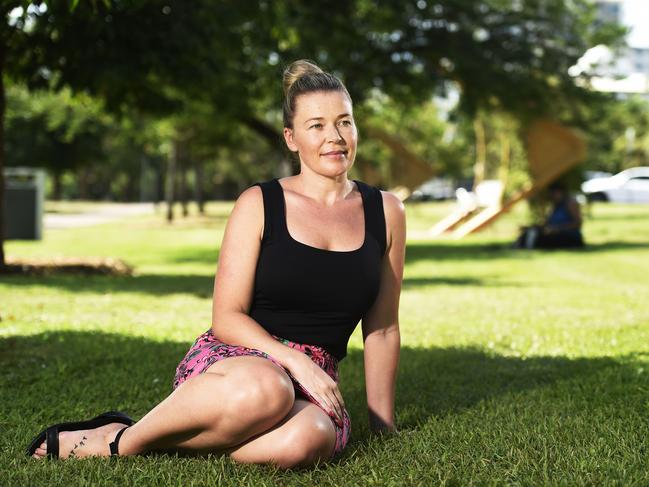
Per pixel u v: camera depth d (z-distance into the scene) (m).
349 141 3.04
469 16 17.56
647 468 2.80
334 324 3.02
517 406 3.80
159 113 13.08
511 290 9.84
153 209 44.66
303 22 14.46
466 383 4.55
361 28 16.55
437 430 3.33
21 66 10.84
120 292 9.30
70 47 10.13
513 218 29.03
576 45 18.59
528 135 19.58
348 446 3.08
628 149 51.06
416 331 6.59
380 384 3.27
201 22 10.84
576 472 2.71
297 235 2.95
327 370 3.05
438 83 17.66
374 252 3.07
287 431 2.70
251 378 2.65
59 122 30.56
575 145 19.36
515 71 17.95
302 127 3.03
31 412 3.73
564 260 14.02
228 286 2.93
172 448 2.85
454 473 2.73
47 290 9.29
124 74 10.27
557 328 6.69
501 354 5.51
